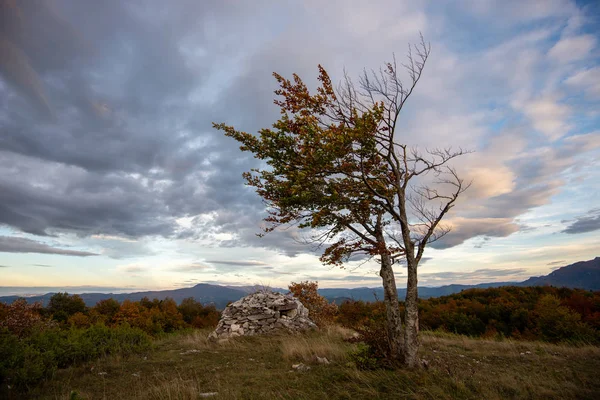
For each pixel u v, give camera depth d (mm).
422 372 8102
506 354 11656
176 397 6789
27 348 8773
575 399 6586
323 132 8484
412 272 9000
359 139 8594
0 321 16703
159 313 46500
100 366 10016
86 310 46219
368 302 22109
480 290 43406
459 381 7375
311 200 9148
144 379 8711
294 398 6957
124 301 44531
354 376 8125
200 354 12125
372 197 9469
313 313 23188
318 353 11172
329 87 9422
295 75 9680
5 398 7066
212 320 52375
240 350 12914
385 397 6781
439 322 32312
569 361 10445
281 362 10586
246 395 7215
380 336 9500
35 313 19281
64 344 10445
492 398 6488
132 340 13258
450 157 9711
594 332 17734
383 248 9344
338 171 9125
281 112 9742
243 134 9922
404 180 9719
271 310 17484
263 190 10719
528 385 7398
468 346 13609
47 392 7520
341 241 10023
